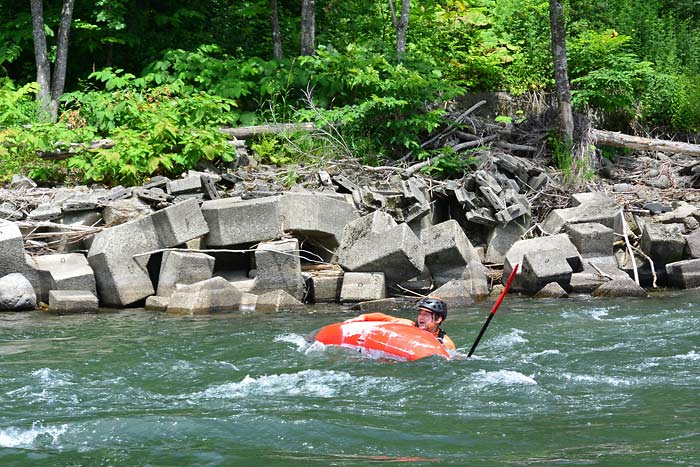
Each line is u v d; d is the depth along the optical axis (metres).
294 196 19.56
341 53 28.92
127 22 29.22
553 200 23.48
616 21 33.50
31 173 22.16
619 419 9.71
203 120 24.09
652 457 8.23
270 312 17.67
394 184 22.44
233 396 10.77
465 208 21.58
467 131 26.78
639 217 22.83
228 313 17.53
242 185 21.62
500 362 12.51
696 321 16.00
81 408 10.23
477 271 19.66
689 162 27.16
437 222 22.50
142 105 23.75
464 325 15.84
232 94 25.91
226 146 22.70
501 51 30.72
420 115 25.11
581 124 26.41
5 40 28.55
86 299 17.50
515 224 21.64
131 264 18.28
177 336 14.81
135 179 22.02
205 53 28.56
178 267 18.11
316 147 24.59
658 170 26.78
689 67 32.69
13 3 29.50
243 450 8.59
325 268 19.70
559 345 13.88
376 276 18.59
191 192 20.83
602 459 8.18
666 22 34.97
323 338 13.41
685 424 9.47
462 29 31.69
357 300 18.48
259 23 30.77
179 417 9.68
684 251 21.17
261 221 18.86
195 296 17.53
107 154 21.69
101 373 12.05
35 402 10.50
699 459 8.15
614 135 26.75
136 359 12.95
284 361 12.69
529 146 26.27
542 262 19.59
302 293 18.75
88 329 15.52
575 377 11.70
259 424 9.40
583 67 29.31
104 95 24.73
